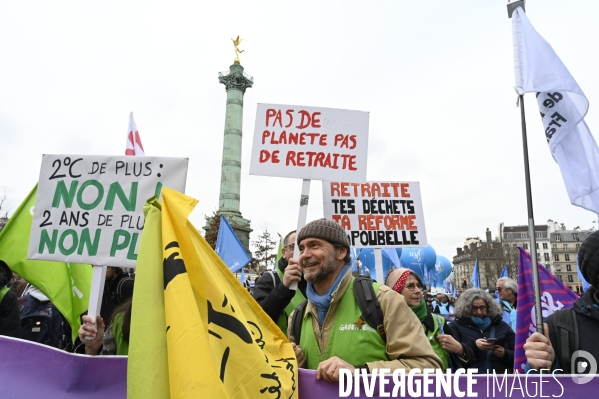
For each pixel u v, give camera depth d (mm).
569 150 2979
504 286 5449
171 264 1765
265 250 39625
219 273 2123
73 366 2357
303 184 3643
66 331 4172
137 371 1607
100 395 2318
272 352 2213
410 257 12594
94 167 2986
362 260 13031
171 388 1551
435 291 16500
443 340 3604
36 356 2344
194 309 1685
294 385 2168
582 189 2900
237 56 49688
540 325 2381
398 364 2207
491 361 3822
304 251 2568
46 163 3033
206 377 1548
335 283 2510
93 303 2758
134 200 2898
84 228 2895
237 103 48844
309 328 2559
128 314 2844
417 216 4500
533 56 2877
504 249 70688
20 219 3432
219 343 1838
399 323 2324
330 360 2236
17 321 3191
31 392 2266
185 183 2910
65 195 2963
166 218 1889
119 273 4086
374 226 4398
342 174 3676
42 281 3373
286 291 3111
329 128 3750
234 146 47812
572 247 84812
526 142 2729
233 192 46875
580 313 2389
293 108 3762
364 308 2391
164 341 1662
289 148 3691
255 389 1856
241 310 2145
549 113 3021
